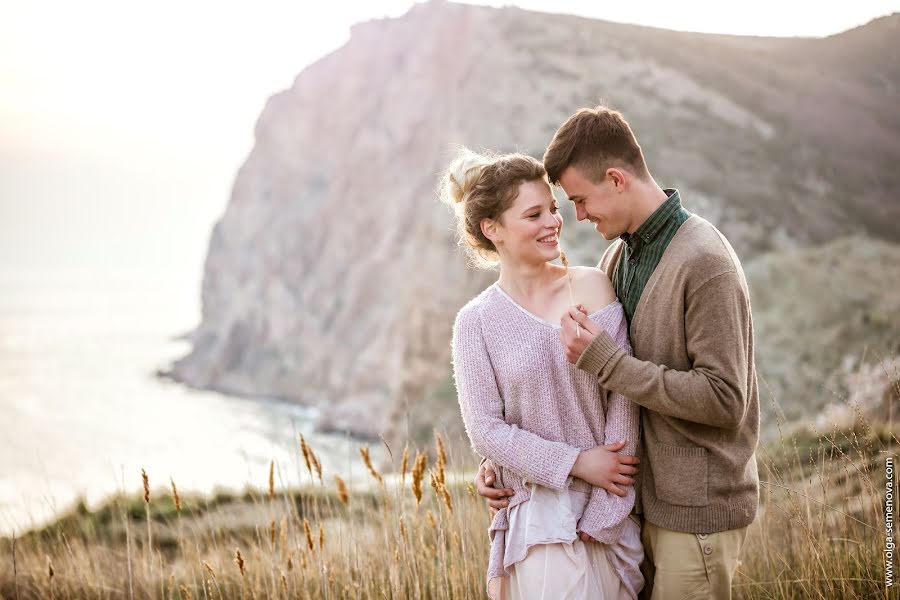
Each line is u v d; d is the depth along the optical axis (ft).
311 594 11.69
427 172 171.94
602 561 8.31
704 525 8.20
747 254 98.73
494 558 8.66
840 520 11.02
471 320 8.85
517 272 8.79
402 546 11.00
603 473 8.15
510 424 8.57
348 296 186.09
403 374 120.16
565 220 92.84
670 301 8.13
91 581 15.12
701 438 8.18
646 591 9.12
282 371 195.42
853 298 67.56
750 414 8.44
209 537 16.44
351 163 199.93
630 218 8.50
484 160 8.91
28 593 14.73
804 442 15.11
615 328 8.52
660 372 7.80
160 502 22.74
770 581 10.96
